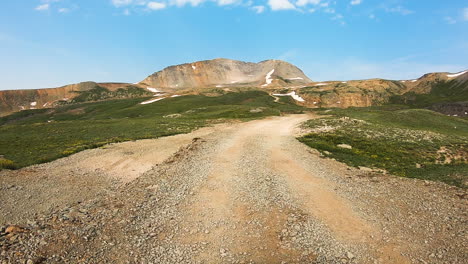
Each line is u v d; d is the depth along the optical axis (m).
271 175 20.86
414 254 11.43
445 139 38.62
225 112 77.00
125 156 27.55
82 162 24.78
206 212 14.80
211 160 24.91
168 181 19.44
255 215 14.52
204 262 10.65
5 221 12.82
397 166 26.09
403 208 15.96
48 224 12.52
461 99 152.88
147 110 108.88
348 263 10.75
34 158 25.48
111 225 13.02
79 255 10.52
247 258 10.93
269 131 45.53
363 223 13.95
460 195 18.12
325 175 21.70
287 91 190.12
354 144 34.28
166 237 12.34
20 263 9.57
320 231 12.97
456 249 11.71
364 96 177.75
